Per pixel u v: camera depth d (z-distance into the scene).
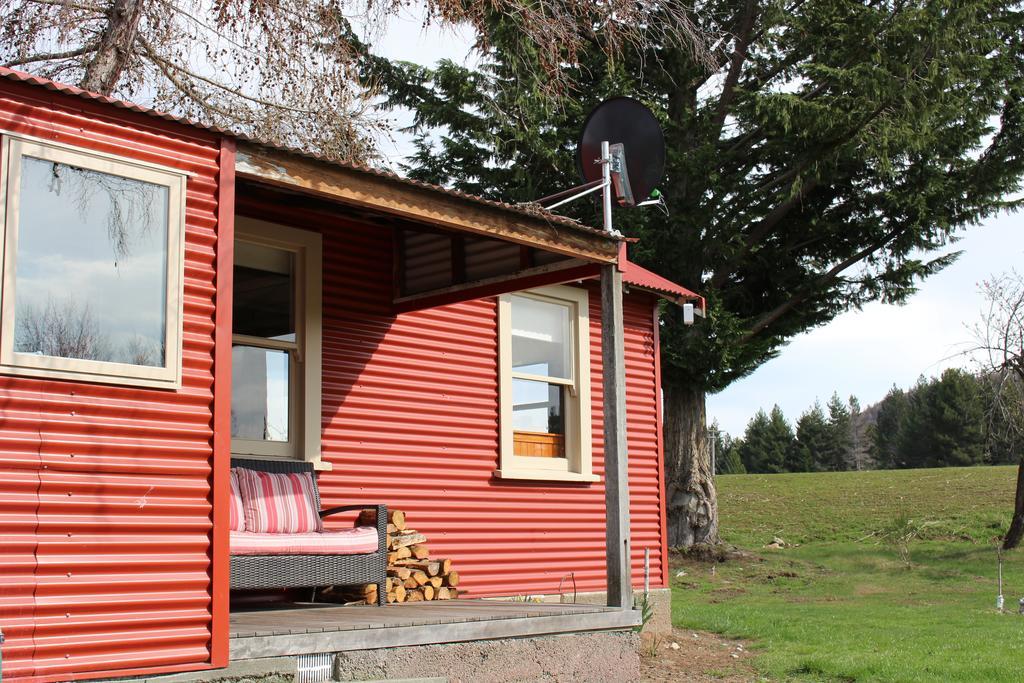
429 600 8.73
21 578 4.68
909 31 18.06
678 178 19.66
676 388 21.11
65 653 4.78
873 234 21.16
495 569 10.06
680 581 19.72
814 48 19.42
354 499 8.86
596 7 12.22
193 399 5.41
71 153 5.06
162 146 5.43
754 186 20.17
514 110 19.22
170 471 5.27
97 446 5.01
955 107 19.42
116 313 5.16
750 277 21.52
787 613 15.21
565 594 10.73
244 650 5.42
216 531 5.37
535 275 8.46
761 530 27.20
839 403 74.56
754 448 73.06
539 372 10.96
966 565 21.66
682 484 21.92
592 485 11.33
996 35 20.44
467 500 9.90
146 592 5.08
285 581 6.91
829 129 18.58
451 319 10.02
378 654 6.08
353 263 9.14
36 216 4.92
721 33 20.08
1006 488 30.47
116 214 5.22
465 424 9.98
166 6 10.34
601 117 9.75
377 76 19.42
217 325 5.54
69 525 4.88
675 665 10.47
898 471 36.91
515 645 7.00
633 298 12.38
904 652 11.07
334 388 8.87
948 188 20.73
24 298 4.84
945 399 59.00
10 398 4.77
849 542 25.33
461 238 9.00
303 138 11.14
